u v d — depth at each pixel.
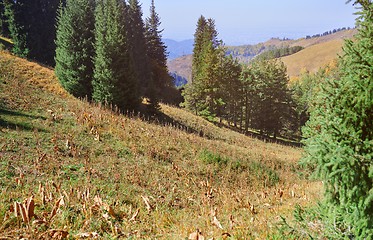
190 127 31.75
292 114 57.62
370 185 3.85
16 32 41.19
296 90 75.19
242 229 6.98
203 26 60.28
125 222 7.79
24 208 6.40
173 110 37.22
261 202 11.29
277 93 47.78
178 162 16.41
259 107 49.47
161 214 9.14
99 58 25.89
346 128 4.28
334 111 4.36
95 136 16.89
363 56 4.09
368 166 3.83
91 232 6.67
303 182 16.56
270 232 6.44
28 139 14.20
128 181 12.35
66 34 28.06
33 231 5.96
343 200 4.14
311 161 4.21
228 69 45.59
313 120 5.05
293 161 22.48
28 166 11.27
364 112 4.12
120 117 22.41
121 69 26.02
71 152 13.97
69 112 20.80
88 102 25.45
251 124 56.38
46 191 8.66
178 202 11.21
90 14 30.02
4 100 19.64
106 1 36.59
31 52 41.81
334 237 4.94
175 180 13.82
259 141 37.00
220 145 22.38
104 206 8.22
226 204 10.59
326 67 84.81
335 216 5.02
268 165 19.88
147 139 18.55
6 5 40.88
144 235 7.32
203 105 43.38
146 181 12.83
